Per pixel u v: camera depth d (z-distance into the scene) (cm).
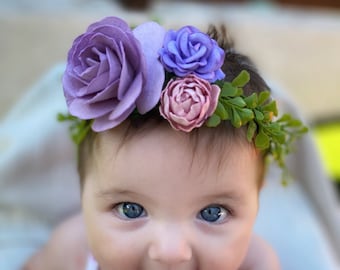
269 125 29
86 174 31
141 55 26
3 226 48
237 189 28
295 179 51
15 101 68
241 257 30
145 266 29
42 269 45
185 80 26
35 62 71
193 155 27
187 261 28
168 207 28
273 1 113
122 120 27
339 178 66
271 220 49
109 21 27
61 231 45
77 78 27
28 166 48
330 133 77
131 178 28
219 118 26
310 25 94
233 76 29
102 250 29
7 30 75
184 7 96
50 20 76
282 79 85
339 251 52
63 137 48
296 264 47
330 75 87
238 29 87
